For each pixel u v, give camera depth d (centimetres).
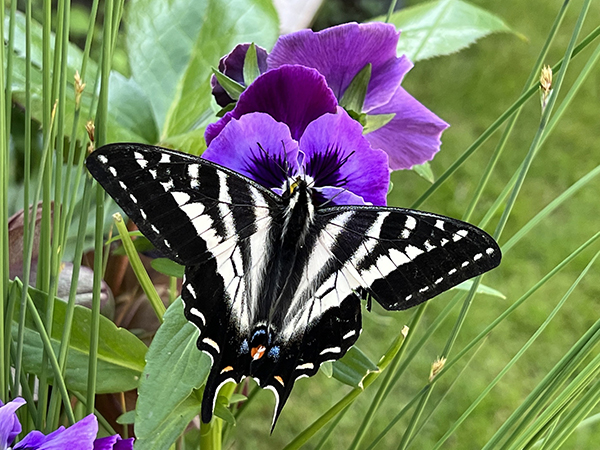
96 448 14
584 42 17
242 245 16
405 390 45
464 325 49
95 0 15
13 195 24
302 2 28
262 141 16
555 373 16
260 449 41
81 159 15
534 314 50
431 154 19
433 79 66
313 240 17
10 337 14
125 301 21
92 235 21
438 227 16
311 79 16
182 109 22
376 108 18
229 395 18
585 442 42
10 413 13
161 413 15
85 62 15
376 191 17
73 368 17
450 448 43
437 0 23
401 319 48
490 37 69
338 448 42
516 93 65
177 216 15
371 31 16
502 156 59
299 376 16
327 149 16
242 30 22
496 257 16
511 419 17
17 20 21
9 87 14
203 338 15
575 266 52
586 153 60
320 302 17
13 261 18
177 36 22
